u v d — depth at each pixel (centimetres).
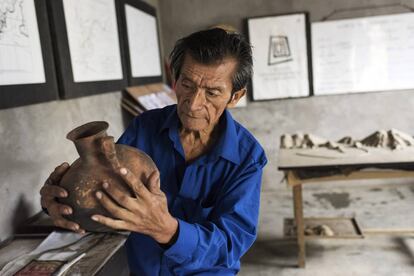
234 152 102
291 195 373
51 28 157
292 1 342
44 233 130
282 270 241
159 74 327
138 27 271
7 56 126
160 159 106
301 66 349
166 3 356
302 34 343
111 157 69
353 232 254
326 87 351
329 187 384
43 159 151
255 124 370
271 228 302
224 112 105
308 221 279
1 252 113
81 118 188
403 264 238
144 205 66
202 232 82
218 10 352
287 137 282
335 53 344
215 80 85
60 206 72
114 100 231
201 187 104
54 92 157
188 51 85
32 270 94
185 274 106
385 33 335
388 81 342
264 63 353
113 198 66
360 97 351
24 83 135
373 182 378
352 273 232
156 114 112
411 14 328
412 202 334
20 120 136
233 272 111
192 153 106
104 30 210
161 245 79
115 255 105
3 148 126
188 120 90
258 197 101
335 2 337
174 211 104
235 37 89
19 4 133
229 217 94
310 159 236
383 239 271
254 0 346
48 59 152
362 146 260
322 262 247
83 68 182
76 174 72
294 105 361
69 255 102
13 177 131
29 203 139
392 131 259
